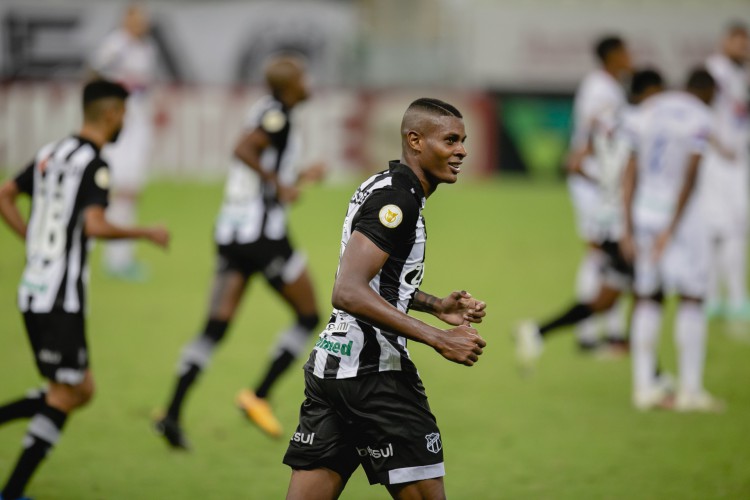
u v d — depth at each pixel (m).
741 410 23.48
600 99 28.30
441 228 53.84
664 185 23.80
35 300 16.11
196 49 75.88
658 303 23.89
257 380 25.86
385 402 12.37
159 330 31.09
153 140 69.00
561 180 73.19
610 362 28.59
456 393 24.84
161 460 19.39
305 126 70.12
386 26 78.75
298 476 12.82
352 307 11.63
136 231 16.38
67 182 16.28
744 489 17.83
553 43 74.56
